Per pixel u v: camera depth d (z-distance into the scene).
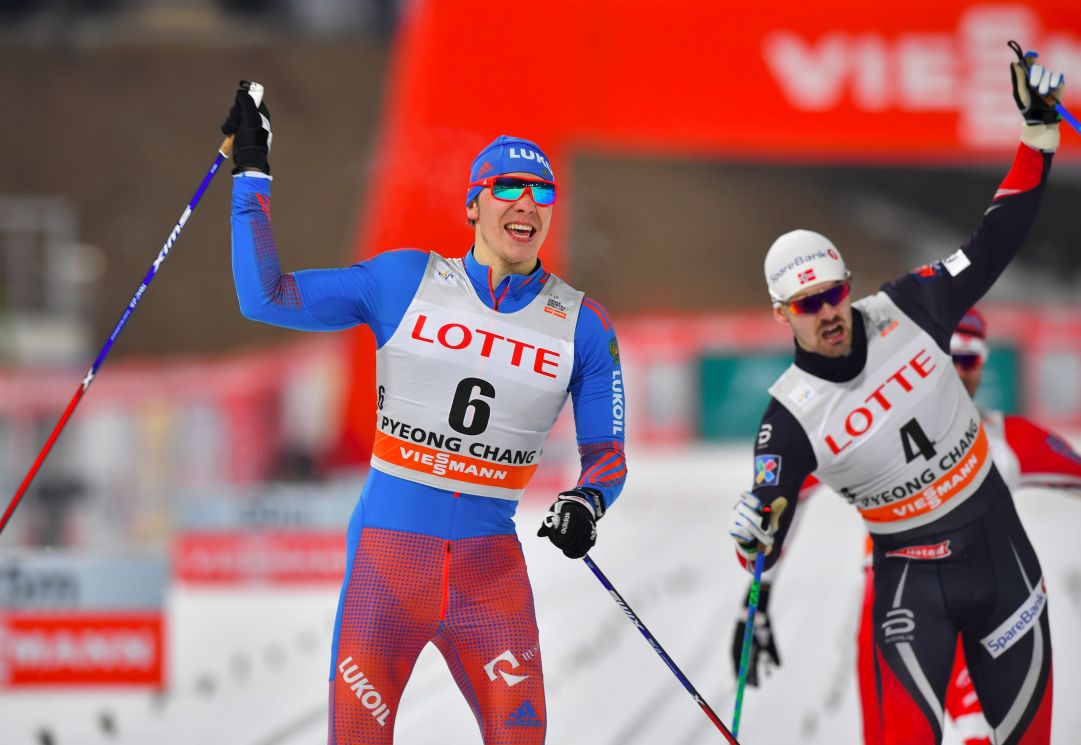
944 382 11.41
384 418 10.03
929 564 11.47
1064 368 65.88
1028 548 11.63
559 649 22.25
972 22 62.12
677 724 16.61
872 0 62.25
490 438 9.87
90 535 54.25
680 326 68.25
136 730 17.06
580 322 10.13
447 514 9.86
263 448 65.38
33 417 57.25
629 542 40.09
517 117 62.28
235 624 25.50
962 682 13.49
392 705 9.75
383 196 61.94
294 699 18.80
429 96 61.50
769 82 62.53
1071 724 16.14
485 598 9.81
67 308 70.81
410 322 9.91
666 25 62.28
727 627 24.03
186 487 61.50
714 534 42.03
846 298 11.11
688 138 62.78
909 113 62.62
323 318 10.04
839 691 18.23
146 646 19.81
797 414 11.39
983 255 11.70
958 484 11.41
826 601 26.61
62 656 19.73
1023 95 11.77
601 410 10.16
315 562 28.23
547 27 62.00
